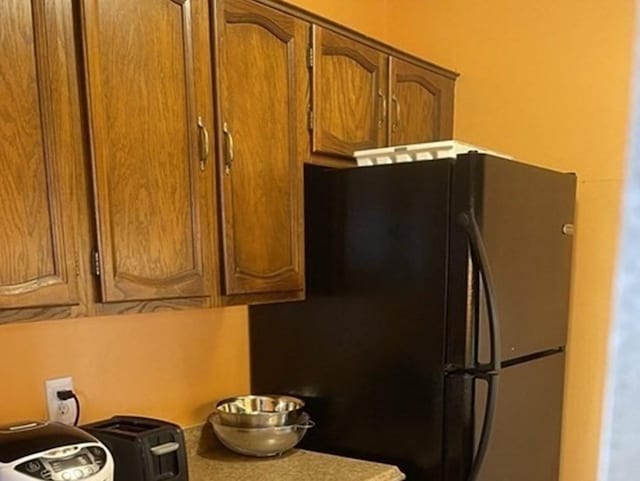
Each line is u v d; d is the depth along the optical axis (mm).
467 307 1550
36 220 1150
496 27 2359
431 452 1627
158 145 1358
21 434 1168
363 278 1747
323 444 1867
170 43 1376
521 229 1703
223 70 1499
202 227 1466
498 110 2379
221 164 1507
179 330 1826
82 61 1210
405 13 2586
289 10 1683
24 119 1126
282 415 1760
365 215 1731
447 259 1579
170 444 1385
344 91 1894
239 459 1764
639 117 336
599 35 2127
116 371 1661
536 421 1879
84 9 1208
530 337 1793
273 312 1973
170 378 1805
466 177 1536
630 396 345
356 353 1779
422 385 1642
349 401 1802
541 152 2285
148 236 1344
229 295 1550
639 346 337
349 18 2457
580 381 2191
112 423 1466
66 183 1194
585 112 2174
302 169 1762
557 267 1922
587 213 2170
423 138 2303
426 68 2285
